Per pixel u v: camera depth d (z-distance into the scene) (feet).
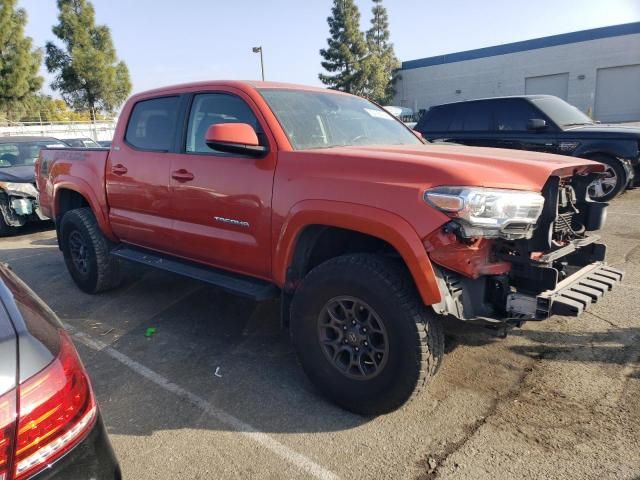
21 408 4.55
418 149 10.99
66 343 5.48
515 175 9.06
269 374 11.57
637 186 33.01
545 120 29.43
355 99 14.53
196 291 17.33
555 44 120.57
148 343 13.42
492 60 131.64
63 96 123.13
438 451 8.65
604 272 10.47
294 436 9.23
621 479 7.83
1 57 125.18
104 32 121.39
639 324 13.25
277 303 16.05
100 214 15.89
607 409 9.63
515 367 11.33
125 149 14.79
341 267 9.45
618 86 114.73
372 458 8.55
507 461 8.31
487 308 9.19
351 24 136.98
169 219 13.46
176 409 10.23
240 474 8.29
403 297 8.77
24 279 19.76
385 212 8.77
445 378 10.94
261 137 11.12
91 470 5.10
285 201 10.30
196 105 12.92
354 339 9.56
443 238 8.35
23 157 33.06
